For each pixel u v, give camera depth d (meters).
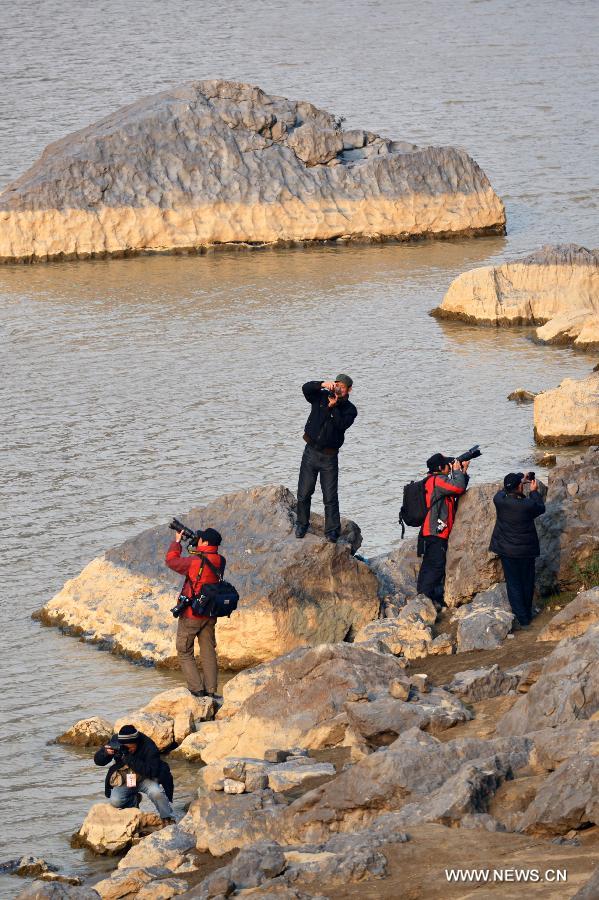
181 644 70.81
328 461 76.38
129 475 117.50
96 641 81.38
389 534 99.44
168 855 49.16
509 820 41.34
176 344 168.12
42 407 140.62
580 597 65.81
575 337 166.75
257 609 75.19
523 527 69.62
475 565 75.00
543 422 124.31
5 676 76.38
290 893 37.41
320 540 77.06
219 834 48.56
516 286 179.75
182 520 82.94
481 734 52.16
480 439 126.94
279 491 81.50
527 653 63.97
